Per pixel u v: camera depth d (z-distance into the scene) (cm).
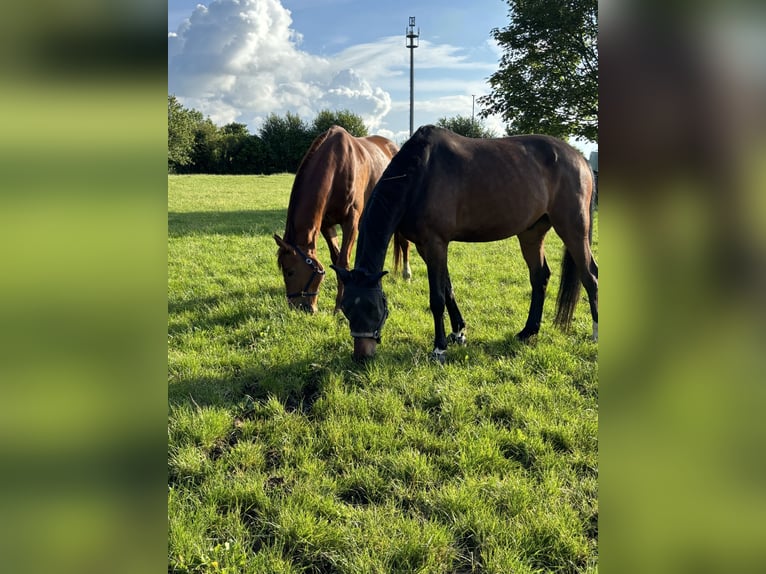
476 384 378
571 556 223
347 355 424
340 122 5306
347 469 282
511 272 747
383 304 389
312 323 496
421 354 432
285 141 4944
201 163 4844
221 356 433
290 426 324
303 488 264
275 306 553
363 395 360
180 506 247
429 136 415
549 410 340
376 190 407
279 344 450
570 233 452
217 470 281
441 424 325
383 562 217
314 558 225
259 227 1196
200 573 212
